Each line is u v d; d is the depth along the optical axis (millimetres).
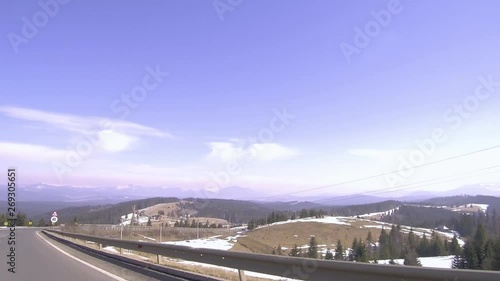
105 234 53562
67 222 72000
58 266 15219
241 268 10328
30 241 33469
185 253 13312
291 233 54719
